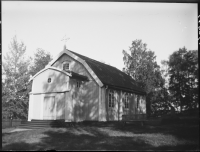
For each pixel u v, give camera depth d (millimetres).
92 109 21188
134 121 20438
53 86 20969
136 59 41062
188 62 31797
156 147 11000
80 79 21484
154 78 38719
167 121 21406
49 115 20859
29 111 21688
